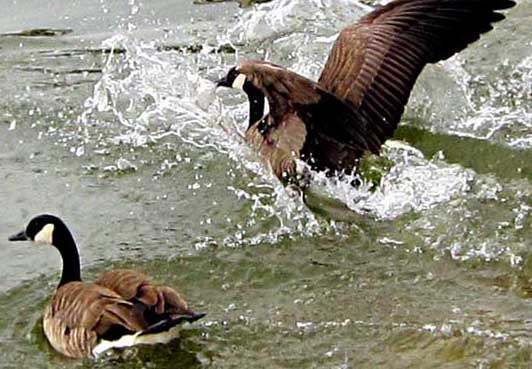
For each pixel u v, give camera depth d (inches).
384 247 482.3
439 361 390.9
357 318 423.2
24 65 711.1
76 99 654.5
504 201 513.3
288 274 462.0
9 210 528.1
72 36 754.2
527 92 620.7
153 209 524.7
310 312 429.7
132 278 409.7
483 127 585.3
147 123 617.3
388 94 451.5
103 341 397.1
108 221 514.6
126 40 729.6
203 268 469.1
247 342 409.4
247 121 609.9
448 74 621.9
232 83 484.7
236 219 510.3
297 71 666.2
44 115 634.8
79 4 807.7
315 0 748.6
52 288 457.1
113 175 562.6
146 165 570.9
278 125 479.2
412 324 415.8
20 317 435.5
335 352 400.5
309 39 705.6
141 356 399.2
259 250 483.5
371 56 454.9
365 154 543.8
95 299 400.8
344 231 494.9
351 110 450.9
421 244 482.3
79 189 548.7
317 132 475.2
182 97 645.3
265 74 455.8
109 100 649.0
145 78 671.8
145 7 796.0
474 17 455.8
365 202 514.6
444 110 601.6
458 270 459.8
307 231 496.1
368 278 456.1
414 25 455.8
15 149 596.1
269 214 511.5
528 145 563.2
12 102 653.3
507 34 685.9
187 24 757.9
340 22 727.7
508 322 413.7
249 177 548.7
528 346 395.2
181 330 416.2
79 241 496.1
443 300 434.3
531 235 482.9
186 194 538.3
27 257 485.7
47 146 598.2
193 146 586.2
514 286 443.8
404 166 545.3
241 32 733.9
